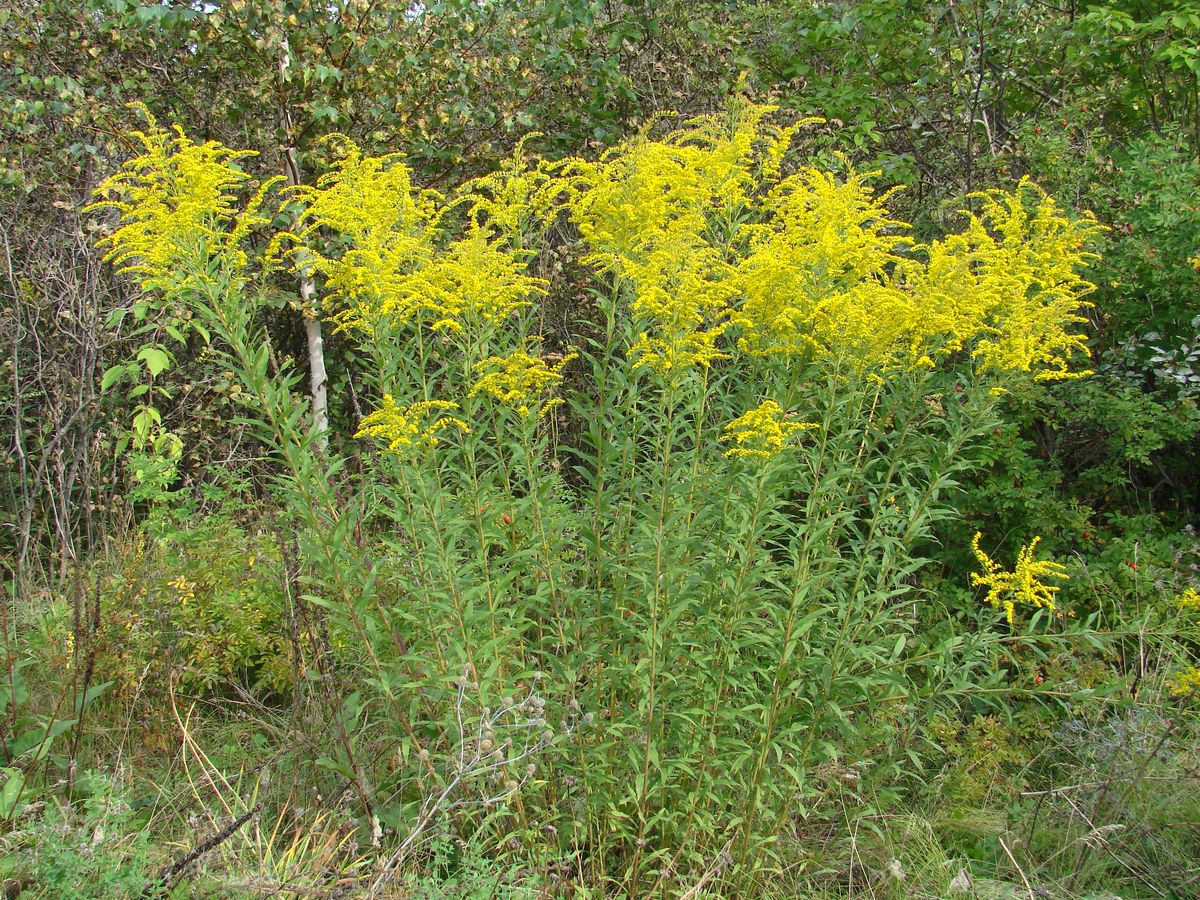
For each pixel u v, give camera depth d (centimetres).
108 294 693
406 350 370
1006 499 543
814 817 409
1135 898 367
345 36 665
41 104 649
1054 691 387
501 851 352
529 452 366
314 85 675
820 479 356
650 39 793
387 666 368
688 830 347
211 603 485
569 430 655
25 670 459
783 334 342
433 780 354
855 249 345
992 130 793
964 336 357
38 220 699
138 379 639
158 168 330
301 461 334
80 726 388
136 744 429
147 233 343
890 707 394
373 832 342
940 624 509
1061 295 383
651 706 329
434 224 387
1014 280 371
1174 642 454
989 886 360
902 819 399
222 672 479
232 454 694
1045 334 382
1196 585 497
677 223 353
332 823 368
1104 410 562
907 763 435
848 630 358
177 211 322
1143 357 597
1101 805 402
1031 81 789
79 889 286
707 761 347
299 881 309
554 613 377
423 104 702
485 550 349
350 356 371
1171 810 400
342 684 414
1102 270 588
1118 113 773
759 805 360
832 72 825
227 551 530
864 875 379
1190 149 684
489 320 365
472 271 349
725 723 354
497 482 416
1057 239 391
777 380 357
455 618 338
